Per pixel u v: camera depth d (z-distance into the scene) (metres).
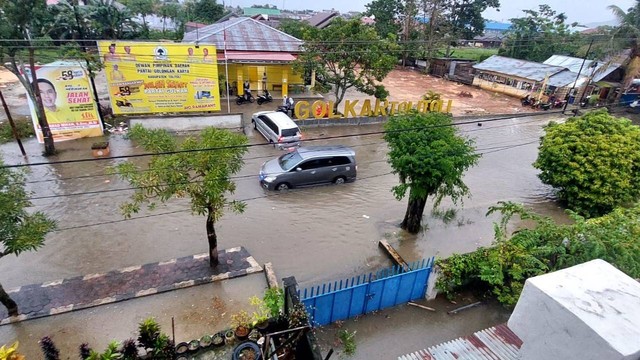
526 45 41.25
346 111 22.72
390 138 11.53
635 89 31.62
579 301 2.51
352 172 15.91
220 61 23.81
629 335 2.25
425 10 41.34
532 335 2.70
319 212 13.75
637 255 7.42
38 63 17.14
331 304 8.44
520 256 8.66
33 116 16.72
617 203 13.59
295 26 41.31
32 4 14.40
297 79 28.86
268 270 10.23
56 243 11.07
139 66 20.14
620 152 13.33
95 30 26.36
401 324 8.90
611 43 25.98
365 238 12.43
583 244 8.18
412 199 12.26
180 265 10.38
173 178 8.42
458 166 11.02
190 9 54.28
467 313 9.31
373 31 22.22
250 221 12.85
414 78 39.25
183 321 8.55
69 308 8.63
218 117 20.80
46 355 6.52
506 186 17.00
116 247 11.06
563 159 13.98
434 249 12.05
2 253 7.51
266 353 5.31
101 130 18.72
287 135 18.30
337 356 7.96
